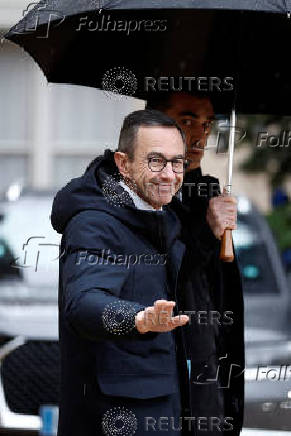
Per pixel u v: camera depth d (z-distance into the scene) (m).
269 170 13.38
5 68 16.98
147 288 4.68
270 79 6.14
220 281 5.39
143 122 4.81
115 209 4.65
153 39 5.84
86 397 4.68
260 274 8.83
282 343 7.92
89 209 4.64
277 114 6.34
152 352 4.67
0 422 8.04
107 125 17.05
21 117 17.17
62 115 17.16
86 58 5.93
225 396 5.39
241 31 5.79
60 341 4.82
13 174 17.28
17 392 8.08
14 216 8.98
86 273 4.48
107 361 4.64
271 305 8.35
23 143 17.23
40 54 5.90
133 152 4.82
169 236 4.77
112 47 5.90
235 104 6.02
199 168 5.63
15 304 8.34
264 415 7.58
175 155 4.81
